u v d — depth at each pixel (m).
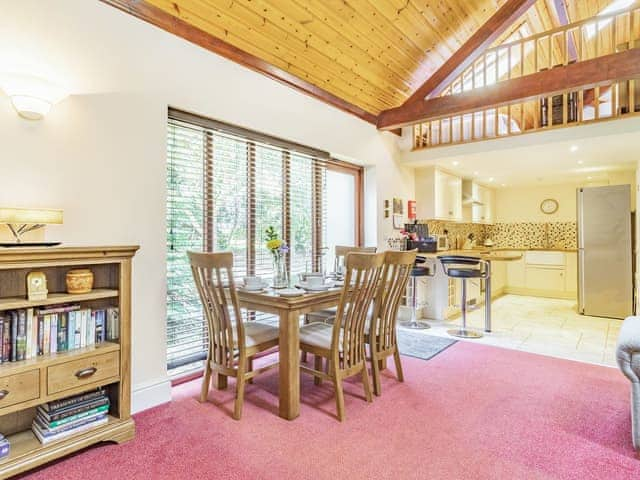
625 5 4.45
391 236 4.82
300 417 2.16
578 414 2.19
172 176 2.66
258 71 3.13
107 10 2.18
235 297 2.12
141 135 2.33
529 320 4.76
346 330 2.21
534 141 4.01
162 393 2.37
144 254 2.34
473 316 5.00
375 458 1.75
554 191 6.92
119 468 1.68
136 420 2.13
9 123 1.82
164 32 2.47
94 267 2.04
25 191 1.87
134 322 2.28
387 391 2.54
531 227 7.16
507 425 2.06
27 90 1.78
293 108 3.48
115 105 2.21
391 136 4.89
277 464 1.70
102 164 2.15
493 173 5.70
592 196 5.00
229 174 3.04
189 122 2.68
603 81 3.12
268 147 3.34
